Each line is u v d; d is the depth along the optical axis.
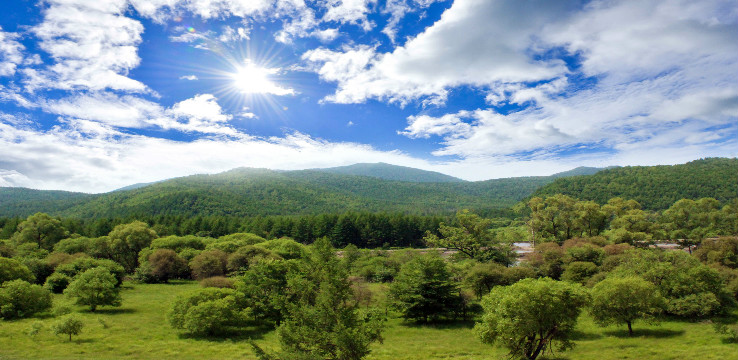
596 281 50.91
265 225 146.25
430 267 47.72
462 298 48.91
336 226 139.25
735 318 40.06
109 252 85.19
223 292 42.50
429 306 45.84
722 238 64.25
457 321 46.34
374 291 57.94
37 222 90.25
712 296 40.56
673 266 46.31
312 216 156.25
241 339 36.22
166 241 87.94
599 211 90.88
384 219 145.50
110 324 39.09
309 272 25.83
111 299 45.66
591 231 94.25
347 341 20.06
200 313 36.62
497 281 53.53
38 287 42.56
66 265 58.09
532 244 100.75
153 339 35.09
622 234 79.12
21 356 28.20
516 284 29.02
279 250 80.19
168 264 69.56
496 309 28.41
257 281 43.25
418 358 32.44
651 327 39.00
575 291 27.28
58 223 94.25
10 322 38.16
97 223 120.94
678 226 96.31
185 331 38.09
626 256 54.47
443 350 34.78
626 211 103.75
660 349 31.59
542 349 30.33
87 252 81.44
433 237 86.19
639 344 33.66
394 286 48.66
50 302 43.00
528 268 60.00
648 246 77.94
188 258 77.75
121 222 125.06
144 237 87.88
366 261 82.81
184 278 74.44
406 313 46.91
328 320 21.72
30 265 59.38
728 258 57.34
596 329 39.94
